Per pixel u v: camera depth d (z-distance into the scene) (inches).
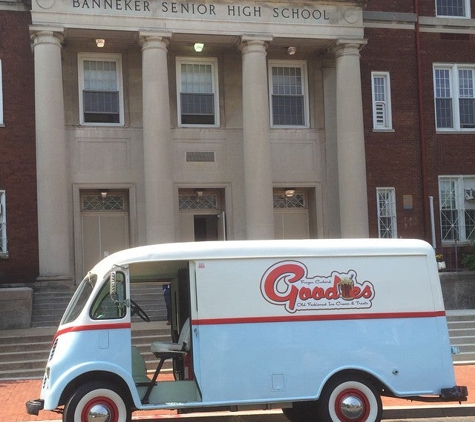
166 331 687.1
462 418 506.6
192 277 429.4
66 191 885.2
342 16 946.7
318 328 434.3
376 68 1037.8
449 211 1055.6
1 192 919.0
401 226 1029.8
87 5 877.2
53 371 409.1
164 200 885.2
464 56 1069.8
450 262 1040.8
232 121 992.2
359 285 442.3
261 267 434.9
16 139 925.2
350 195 939.3
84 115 954.1
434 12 1063.6
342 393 434.0
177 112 978.1
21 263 917.2
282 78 1014.4
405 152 1039.0
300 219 1029.2
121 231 972.6
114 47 955.3
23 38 932.6
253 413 514.6
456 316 775.7
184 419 497.7
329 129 1009.5
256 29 918.4
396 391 436.5
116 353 416.2
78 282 932.6
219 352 423.8
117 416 411.8
